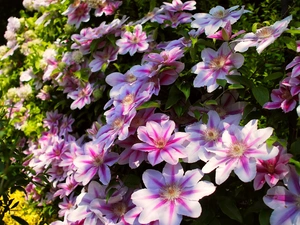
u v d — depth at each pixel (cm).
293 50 82
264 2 137
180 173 80
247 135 76
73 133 137
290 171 75
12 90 151
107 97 119
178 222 73
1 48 163
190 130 85
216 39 95
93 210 87
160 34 117
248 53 93
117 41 112
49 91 139
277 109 84
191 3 116
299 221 70
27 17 171
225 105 92
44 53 136
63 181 126
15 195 153
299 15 118
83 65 126
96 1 125
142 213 75
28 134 147
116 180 94
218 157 76
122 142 88
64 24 144
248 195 84
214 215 81
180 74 90
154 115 88
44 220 139
